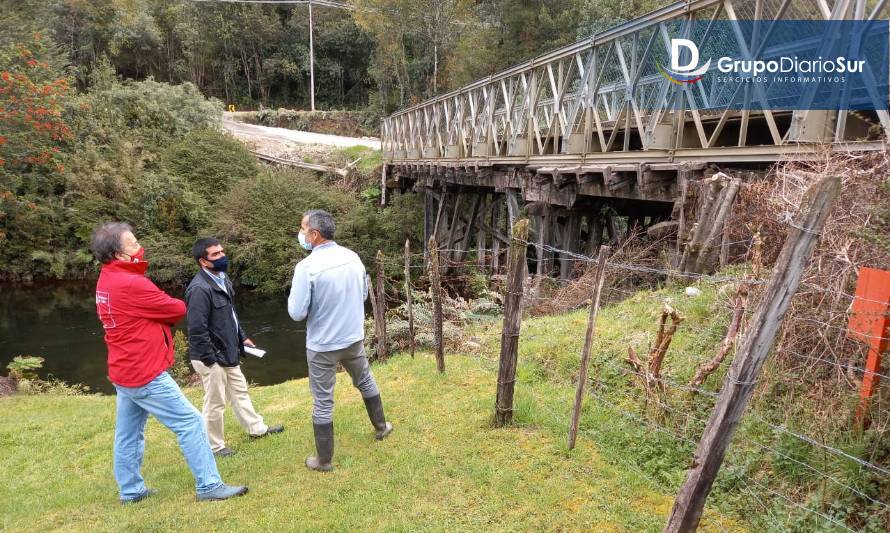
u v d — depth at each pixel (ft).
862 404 8.40
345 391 16.62
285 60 138.41
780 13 13.65
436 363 17.33
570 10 73.61
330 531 9.12
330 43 142.31
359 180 74.28
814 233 5.77
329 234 11.00
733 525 8.53
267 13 145.59
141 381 10.16
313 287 10.61
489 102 33.65
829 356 9.55
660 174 18.78
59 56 69.10
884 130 11.41
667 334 11.12
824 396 9.34
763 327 6.16
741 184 14.84
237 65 142.10
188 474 12.53
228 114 120.57
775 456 9.16
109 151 64.13
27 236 57.21
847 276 9.44
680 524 7.02
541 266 27.86
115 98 72.23
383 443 12.25
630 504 9.30
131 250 10.19
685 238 17.03
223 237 58.44
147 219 59.67
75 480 13.46
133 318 10.02
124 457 11.05
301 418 15.44
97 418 18.67
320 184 67.67
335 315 10.82
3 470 14.40
